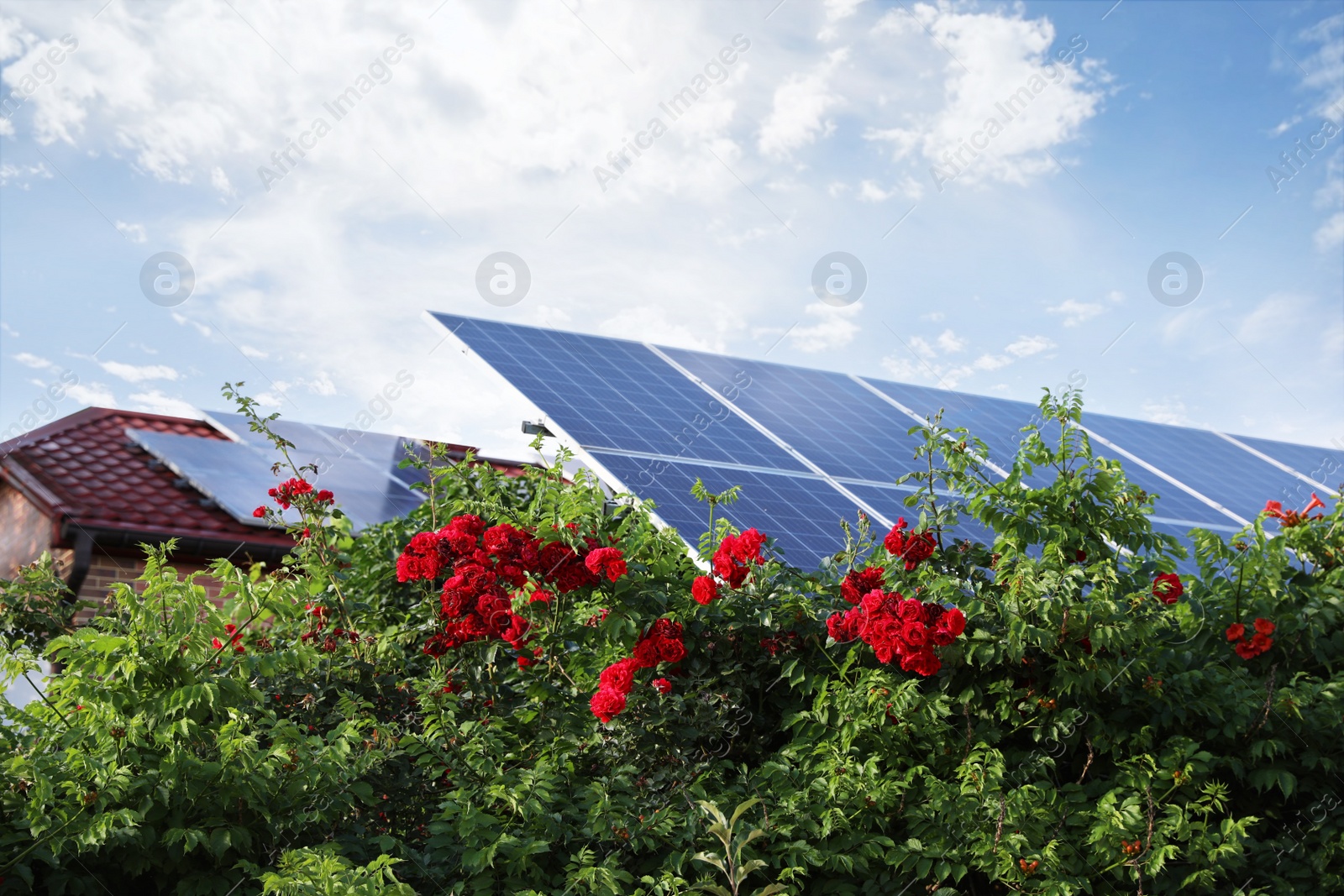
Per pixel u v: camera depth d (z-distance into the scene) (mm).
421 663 6250
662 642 5324
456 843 4391
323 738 5125
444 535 5922
